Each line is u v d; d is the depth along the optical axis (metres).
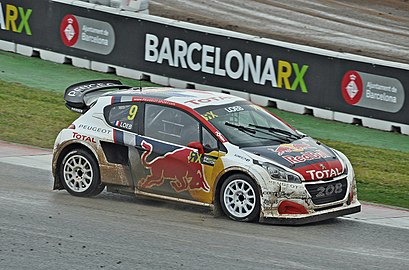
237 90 49.25
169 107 27.14
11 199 27.50
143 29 51.81
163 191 26.86
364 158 38.78
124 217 25.78
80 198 28.19
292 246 22.95
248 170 25.23
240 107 27.80
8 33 57.16
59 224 24.56
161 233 23.89
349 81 46.09
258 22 71.31
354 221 26.83
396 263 21.69
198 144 26.20
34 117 42.91
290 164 25.48
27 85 49.91
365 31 71.25
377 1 82.62
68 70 54.00
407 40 69.19
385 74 44.97
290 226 25.39
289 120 46.38
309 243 23.41
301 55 47.22
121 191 27.64
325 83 46.81
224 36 49.19
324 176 25.64
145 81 52.25
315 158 26.17
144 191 27.22
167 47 51.06
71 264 20.70
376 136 44.34
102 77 52.78
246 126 26.95
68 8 54.44
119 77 52.94
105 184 27.84
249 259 21.42
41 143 37.97
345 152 39.88
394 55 63.62
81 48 54.41
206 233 24.05
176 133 26.73
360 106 46.03
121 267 20.48
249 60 48.72
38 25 55.78
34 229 23.94
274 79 48.19
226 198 25.77
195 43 50.09
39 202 27.30
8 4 56.88
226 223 25.39
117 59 53.09
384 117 45.38
